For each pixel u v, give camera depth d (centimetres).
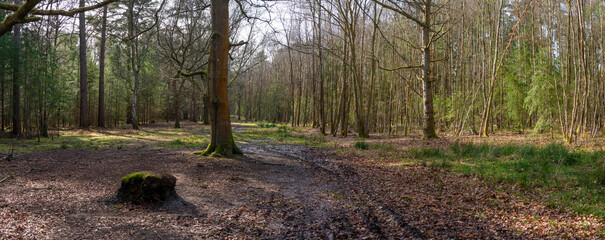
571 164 944
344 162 1148
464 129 2305
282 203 616
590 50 2141
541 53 1866
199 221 498
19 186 648
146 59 3117
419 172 930
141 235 429
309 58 3656
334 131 2589
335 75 2889
